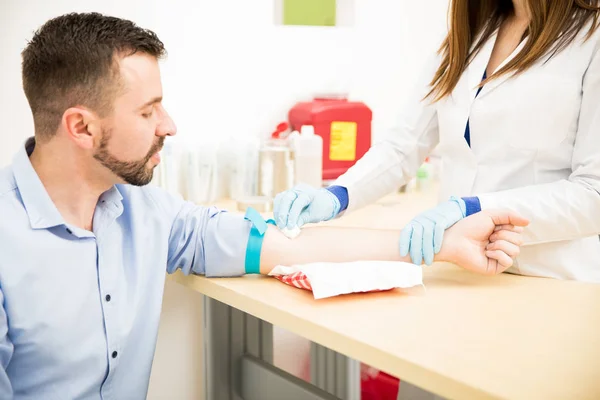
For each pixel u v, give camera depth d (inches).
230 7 78.9
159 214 48.3
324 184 84.1
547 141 49.3
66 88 39.3
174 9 73.7
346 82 94.7
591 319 38.6
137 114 40.9
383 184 60.6
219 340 66.2
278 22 84.7
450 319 38.6
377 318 38.7
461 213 48.3
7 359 38.0
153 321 46.3
